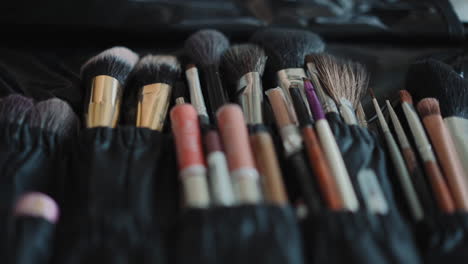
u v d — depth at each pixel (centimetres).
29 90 81
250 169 56
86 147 62
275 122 67
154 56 83
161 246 54
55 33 89
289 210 54
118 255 52
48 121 66
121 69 75
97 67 74
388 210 57
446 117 71
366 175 60
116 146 62
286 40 81
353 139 65
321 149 61
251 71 73
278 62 78
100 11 90
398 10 98
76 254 52
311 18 97
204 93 76
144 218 55
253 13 97
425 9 98
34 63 86
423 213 59
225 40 85
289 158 61
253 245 51
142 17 91
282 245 51
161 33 92
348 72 75
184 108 63
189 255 51
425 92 75
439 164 64
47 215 54
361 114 73
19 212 53
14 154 61
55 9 88
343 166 60
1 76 82
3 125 63
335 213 54
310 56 78
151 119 69
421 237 58
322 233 53
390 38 95
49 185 62
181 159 58
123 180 58
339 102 70
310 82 71
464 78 83
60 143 66
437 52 95
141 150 62
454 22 96
